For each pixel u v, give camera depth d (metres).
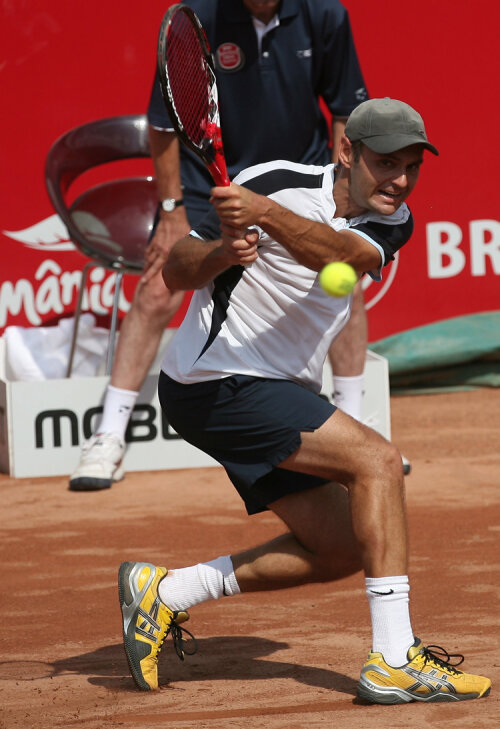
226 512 21.20
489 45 32.03
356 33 31.52
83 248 25.33
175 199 22.16
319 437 11.61
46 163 25.97
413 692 11.55
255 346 11.89
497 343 31.94
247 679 12.73
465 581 16.55
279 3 20.50
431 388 32.50
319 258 10.94
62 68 30.67
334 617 15.14
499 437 27.23
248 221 10.48
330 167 11.91
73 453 24.61
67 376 27.27
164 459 24.81
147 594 12.45
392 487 11.59
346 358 22.83
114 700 12.13
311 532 12.25
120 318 31.00
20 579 17.33
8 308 30.66
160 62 10.53
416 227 32.03
